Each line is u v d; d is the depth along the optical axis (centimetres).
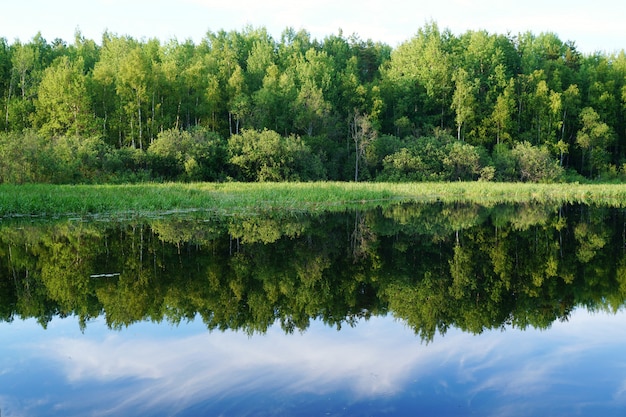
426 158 5494
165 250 1574
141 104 5172
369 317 911
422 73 6856
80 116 4847
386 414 548
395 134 6544
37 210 2483
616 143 6775
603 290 1119
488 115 6475
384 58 9012
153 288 1116
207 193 3234
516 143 5991
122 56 6141
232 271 1293
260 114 5741
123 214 2536
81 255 1489
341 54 8444
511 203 3525
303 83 6372
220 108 6062
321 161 5491
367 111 6406
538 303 1012
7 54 5878
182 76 5731
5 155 3444
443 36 7688
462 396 591
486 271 1330
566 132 6606
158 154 4541
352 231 2058
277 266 1366
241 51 7988
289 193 3441
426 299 1046
